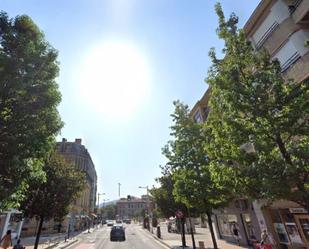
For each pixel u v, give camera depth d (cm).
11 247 2417
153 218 6512
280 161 788
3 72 777
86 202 8206
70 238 3806
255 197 891
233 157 934
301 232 1616
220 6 1109
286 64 1603
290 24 1562
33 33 932
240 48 1015
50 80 909
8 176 745
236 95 893
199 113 3225
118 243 3150
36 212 1712
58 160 1872
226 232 2788
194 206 1811
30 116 802
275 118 831
